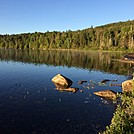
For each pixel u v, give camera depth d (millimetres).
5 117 28156
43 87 46656
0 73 64562
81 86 49156
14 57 124125
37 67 82188
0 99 36406
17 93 40812
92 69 78188
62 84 50125
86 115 29922
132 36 155000
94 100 37438
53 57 124562
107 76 63594
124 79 58969
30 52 167625
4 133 23672
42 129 25016
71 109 32312
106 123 27219
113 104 35219
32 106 33156
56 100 36938
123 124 10336
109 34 172375
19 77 58188
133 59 103438
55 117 28797
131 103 12383
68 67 83812
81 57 122812
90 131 24766
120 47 162500
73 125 26391
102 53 150375
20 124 26125
